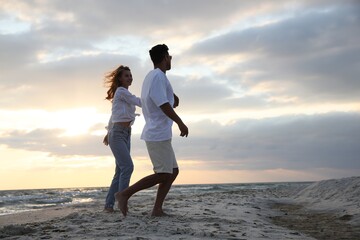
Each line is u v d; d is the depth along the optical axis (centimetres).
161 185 391
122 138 439
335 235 354
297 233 346
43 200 1741
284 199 825
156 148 371
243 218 448
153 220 365
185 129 358
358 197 614
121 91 438
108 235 291
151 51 388
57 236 293
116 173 466
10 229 337
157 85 362
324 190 771
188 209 519
